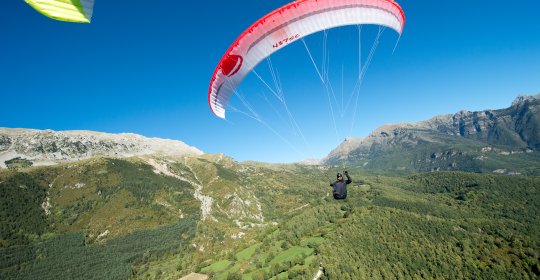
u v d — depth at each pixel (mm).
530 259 80250
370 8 14086
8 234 142875
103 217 166125
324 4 13656
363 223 99750
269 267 84250
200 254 145250
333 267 73250
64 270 128500
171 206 187000
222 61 15016
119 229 160125
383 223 99625
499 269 78250
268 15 13727
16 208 158000
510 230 104812
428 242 90188
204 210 192000
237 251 111875
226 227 174125
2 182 169875
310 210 127812
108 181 191750
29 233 148000
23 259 130750
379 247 86750
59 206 169875
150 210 177250
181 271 119750
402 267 78562
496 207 180500
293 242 96188
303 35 14844
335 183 17250
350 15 14250
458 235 96250
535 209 168750
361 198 184750
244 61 15492
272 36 14586
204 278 95812
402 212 107625
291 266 79750
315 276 72938
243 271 89375
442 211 163625
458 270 78438
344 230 95562
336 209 124062
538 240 94750
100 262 135875
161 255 146750
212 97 16781
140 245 151125
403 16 15203
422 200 183625
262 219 199000
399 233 94312
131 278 127625
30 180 179375
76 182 187000
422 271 77938
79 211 168250
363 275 72750
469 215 162125
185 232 166250
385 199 178125
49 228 155250
